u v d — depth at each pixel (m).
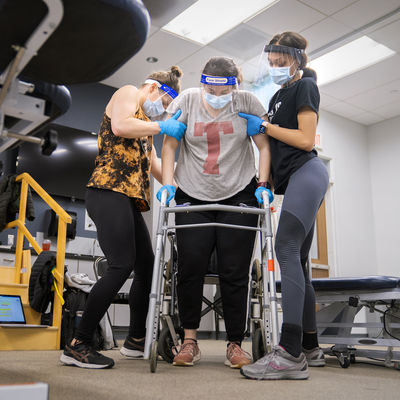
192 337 1.96
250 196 2.05
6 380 1.35
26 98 1.12
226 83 1.95
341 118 7.31
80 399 1.07
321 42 5.21
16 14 0.86
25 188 4.09
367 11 4.68
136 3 0.91
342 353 2.11
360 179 7.35
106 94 5.93
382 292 2.24
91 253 5.52
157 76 2.14
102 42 0.96
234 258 1.96
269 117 2.04
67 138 5.49
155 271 1.76
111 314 4.88
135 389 1.24
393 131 7.34
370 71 5.84
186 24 4.86
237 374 1.65
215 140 2.02
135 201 2.05
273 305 1.71
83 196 5.51
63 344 3.28
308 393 1.25
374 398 1.17
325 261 6.75
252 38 5.02
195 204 2.04
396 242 7.06
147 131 1.94
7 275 3.96
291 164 1.83
